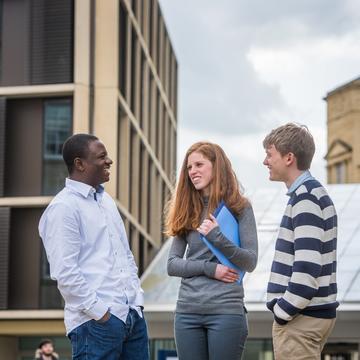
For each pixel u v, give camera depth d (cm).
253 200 3797
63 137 2919
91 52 2891
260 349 2983
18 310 2864
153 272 3247
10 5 2936
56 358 1752
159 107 4094
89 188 631
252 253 621
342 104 5694
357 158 5562
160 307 2984
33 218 2911
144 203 3534
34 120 2938
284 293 594
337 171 5694
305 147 607
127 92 3111
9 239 2873
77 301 609
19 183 2927
